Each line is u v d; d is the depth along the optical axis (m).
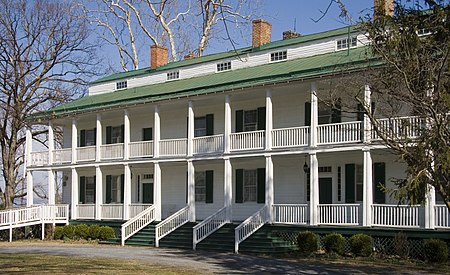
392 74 12.61
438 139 11.96
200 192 34.47
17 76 46.09
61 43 48.25
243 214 31.94
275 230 27.92
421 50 12.25
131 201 37.75
